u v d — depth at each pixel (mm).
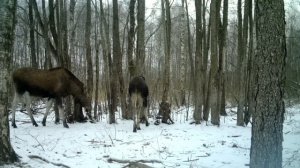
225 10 14648
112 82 14039
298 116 17156
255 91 6445
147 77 22359
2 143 7387
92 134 11461
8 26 7422
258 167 6371
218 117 13812
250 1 14477
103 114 17266
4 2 7402
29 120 14156
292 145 9898
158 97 20578
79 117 14078
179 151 9539
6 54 7379
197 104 14242
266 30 6215
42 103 20531
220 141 10805
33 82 12414
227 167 7918
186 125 13883
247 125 14789
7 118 7473
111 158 8562
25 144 9391
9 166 7316
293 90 20922
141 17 14773
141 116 14234
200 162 8367
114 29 14906
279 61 6207
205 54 15789
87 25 14844
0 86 7273
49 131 11641
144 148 9797
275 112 6254
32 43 16672
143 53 14922
